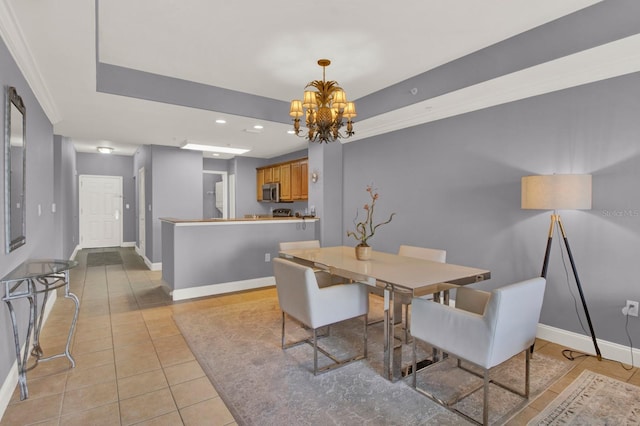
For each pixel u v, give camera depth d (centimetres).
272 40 287
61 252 530
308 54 312
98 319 348
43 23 200
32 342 269
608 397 212
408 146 430
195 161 640
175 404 204
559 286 291
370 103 418
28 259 273
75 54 242
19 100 228
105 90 326
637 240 250
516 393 213
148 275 551
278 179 688
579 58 250
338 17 253
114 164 877
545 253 284
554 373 242
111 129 481
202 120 431
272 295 440
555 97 291
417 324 219
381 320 353
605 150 263
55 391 217
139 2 232
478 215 353
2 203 203
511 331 187
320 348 281
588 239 274
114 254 758
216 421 188
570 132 282
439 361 254
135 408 200
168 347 282
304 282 236
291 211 709
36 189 311
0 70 199
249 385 225
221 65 336
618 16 222
